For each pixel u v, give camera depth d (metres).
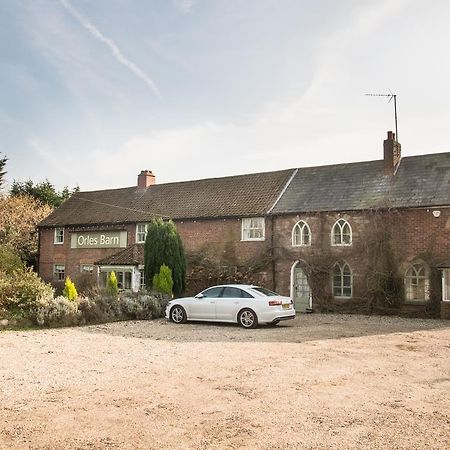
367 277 24.48
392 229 24.22
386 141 27.11
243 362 11.25
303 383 9.26
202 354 12.30
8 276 21.42
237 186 32.28
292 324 19.50
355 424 6.93
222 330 17.27
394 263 23.94
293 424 6.92
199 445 6.16
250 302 17.97
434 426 6.85
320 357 11.87
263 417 7.22
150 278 25.41
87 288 29.95
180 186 35.28
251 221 28.77
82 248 35.81
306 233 26.84
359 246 25.00
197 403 7.93
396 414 7.37
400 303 23.59
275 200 28.86
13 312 18.80
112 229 34.12
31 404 7.87
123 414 7.35
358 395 8.42
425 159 26.70
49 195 53.44
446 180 24.52
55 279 37.06
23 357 11.97
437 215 23.16
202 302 19.06
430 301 22.75
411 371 10.33
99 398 8.20
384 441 6.29
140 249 31.55
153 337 15.50
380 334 16.19
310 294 25.98
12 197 47.53
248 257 28.50
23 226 43.66
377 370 10.41
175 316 19.72
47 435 6.46
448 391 8.71
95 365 10.96
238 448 6.07
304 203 27.47
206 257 29.58
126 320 20.84
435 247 23.11
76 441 6.26
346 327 18.31
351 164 29.23
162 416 7.25
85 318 19.56
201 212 30.77
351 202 25.94
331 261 25.66
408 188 25.17
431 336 15.70
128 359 11.66
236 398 8.22
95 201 38.47
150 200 35.09
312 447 6.11
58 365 10.98
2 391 8.68
